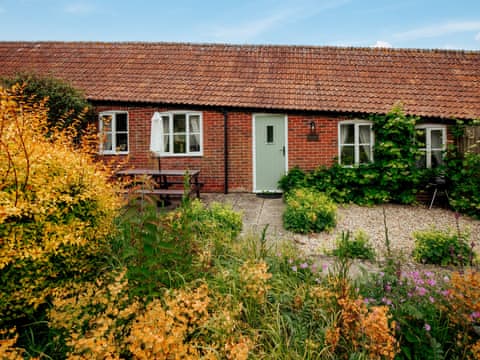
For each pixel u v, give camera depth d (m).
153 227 2.95
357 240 5.35
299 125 10.91
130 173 8.78
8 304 2.79
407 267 4.93
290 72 12.16
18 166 3.01
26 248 2.77
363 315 2.56
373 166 10.09
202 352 2.44
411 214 8.89
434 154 10.60
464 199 8.97
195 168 11.27
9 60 12.64
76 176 3.35
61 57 12.91
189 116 11.33
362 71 12.09
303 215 6.93
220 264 3.72
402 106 10.06
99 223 3.50
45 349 2.58
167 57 12.99
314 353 2.58
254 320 2.89
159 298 2.86
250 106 10.72
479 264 4.93
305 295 3.24
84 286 2.98
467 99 10.72
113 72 12.09
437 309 2.96
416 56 12.85
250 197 10.57
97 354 2.07
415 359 2.57
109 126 11.29
